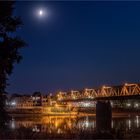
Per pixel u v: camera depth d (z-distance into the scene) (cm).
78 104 15275
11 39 1991
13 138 1469
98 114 1709
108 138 1548
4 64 1964
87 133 1541
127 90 11312
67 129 1680
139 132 1845
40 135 1514
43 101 16850
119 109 11438
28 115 13400
